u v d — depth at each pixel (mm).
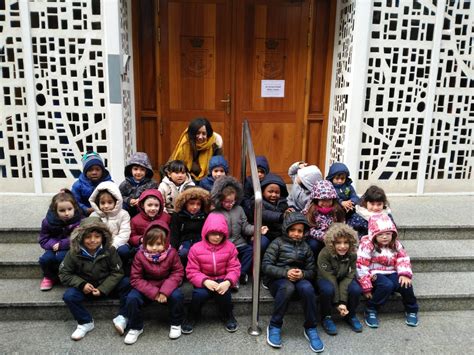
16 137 4180
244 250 3217
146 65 4582
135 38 4445
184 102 4676
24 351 2732
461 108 4465
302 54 4688
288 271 2904
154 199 3090
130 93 4484
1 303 3002
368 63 4234
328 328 2979
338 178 3549
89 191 3400
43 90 4082
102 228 2838
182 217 3195
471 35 4301
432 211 4176
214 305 3102
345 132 4359
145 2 4438
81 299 2865
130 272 3045
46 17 3936
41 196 4273
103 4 3859
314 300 2850
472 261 3605
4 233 3572
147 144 4777
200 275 2893
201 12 4488
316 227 3203
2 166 4277
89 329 2918
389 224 3043
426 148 4480
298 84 4762
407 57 4254
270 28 4594
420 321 3168
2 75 4051
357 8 4027
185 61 4586
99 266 2885
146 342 2838
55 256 3076
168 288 2844
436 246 3750
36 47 3994
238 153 4855
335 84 4695
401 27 4188
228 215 3180
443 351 2842
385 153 4480
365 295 3062
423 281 3443
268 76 4707
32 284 3248
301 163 3766
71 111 4125
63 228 3111
